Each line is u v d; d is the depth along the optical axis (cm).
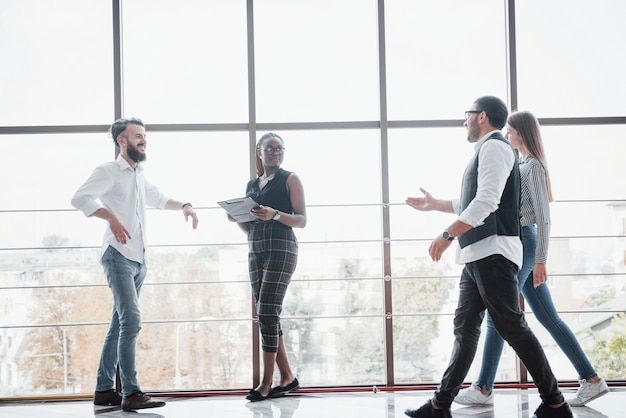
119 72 330
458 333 242
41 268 329
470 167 245
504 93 342
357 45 344
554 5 341
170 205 316
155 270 333
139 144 298
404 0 344
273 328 299
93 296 330
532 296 274
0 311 326
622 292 335
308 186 339
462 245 238
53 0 335
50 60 333
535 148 273
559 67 340
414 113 341
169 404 299
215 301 333
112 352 299
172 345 331
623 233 336
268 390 305
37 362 327
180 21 339
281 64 341
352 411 275
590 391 269
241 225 311
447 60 342
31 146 331
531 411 265
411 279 337
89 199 278
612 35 340
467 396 280
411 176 339
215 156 338
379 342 335
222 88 339
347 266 338
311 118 340
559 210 336
